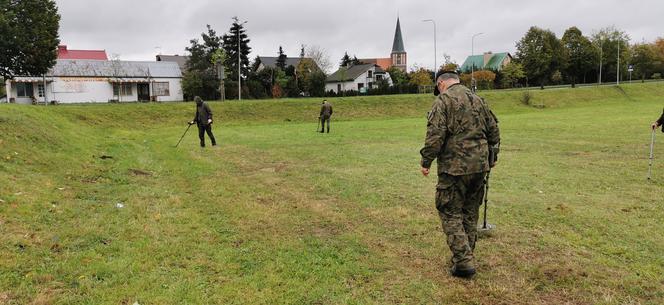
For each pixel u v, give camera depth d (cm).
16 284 404
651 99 5581
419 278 453
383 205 746
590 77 8331
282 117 3509
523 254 518
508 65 7312
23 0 3697
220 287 423
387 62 12888
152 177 960
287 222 644
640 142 1619
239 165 1189
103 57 7512
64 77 4891
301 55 7762
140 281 425
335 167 1153
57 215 606
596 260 499
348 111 3825
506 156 1332
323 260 497
